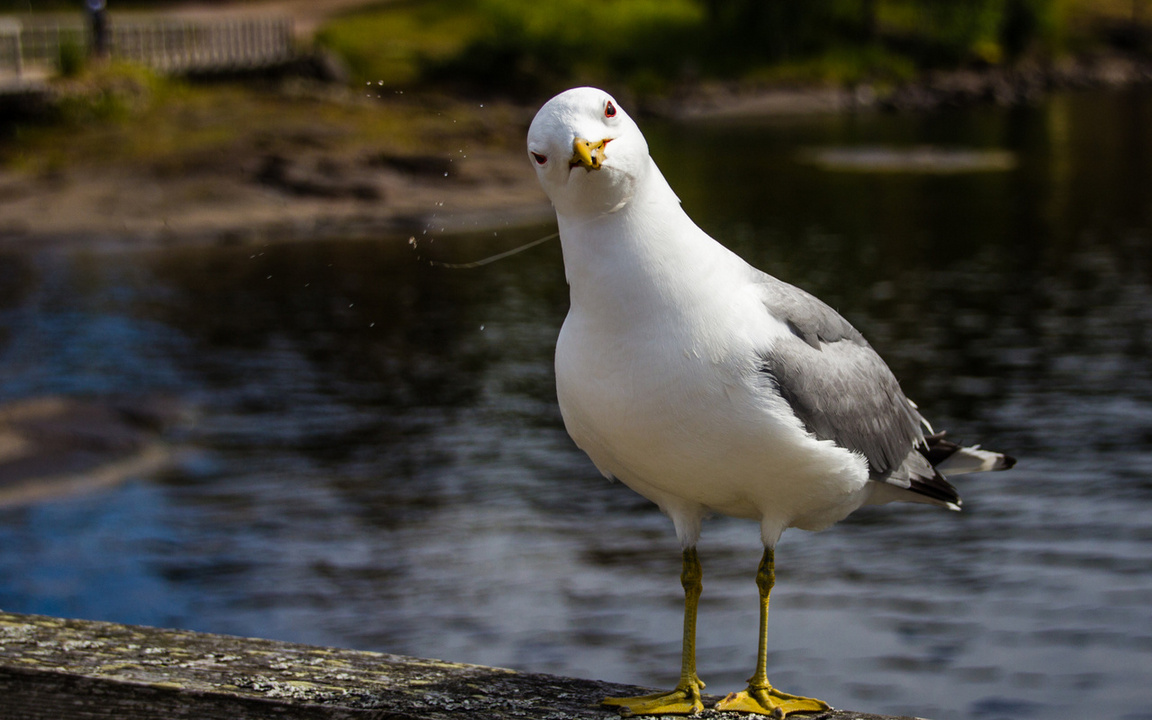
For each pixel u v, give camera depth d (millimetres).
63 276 22328
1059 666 7664
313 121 34562
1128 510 10383
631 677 7543
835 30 66938
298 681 2906
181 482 11500
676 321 2893
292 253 24516
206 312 19328
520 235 25562
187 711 2836
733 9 63625
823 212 29516
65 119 33625
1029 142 44594
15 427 12750
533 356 16469
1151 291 19750
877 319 18172
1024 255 23547
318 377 15469
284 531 10227
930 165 38438
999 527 10133
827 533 10172
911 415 3711
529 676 3014
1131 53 75125
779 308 3170
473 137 34375
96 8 38812
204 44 43969
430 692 2877
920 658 7793
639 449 3002
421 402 14320
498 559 9594
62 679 2908
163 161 30516
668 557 9656
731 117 54500
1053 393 14055
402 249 24562
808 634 8195
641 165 2877
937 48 67625
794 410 3049
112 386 14945
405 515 10641
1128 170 36656
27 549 9766
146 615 8469
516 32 55438
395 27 59906
